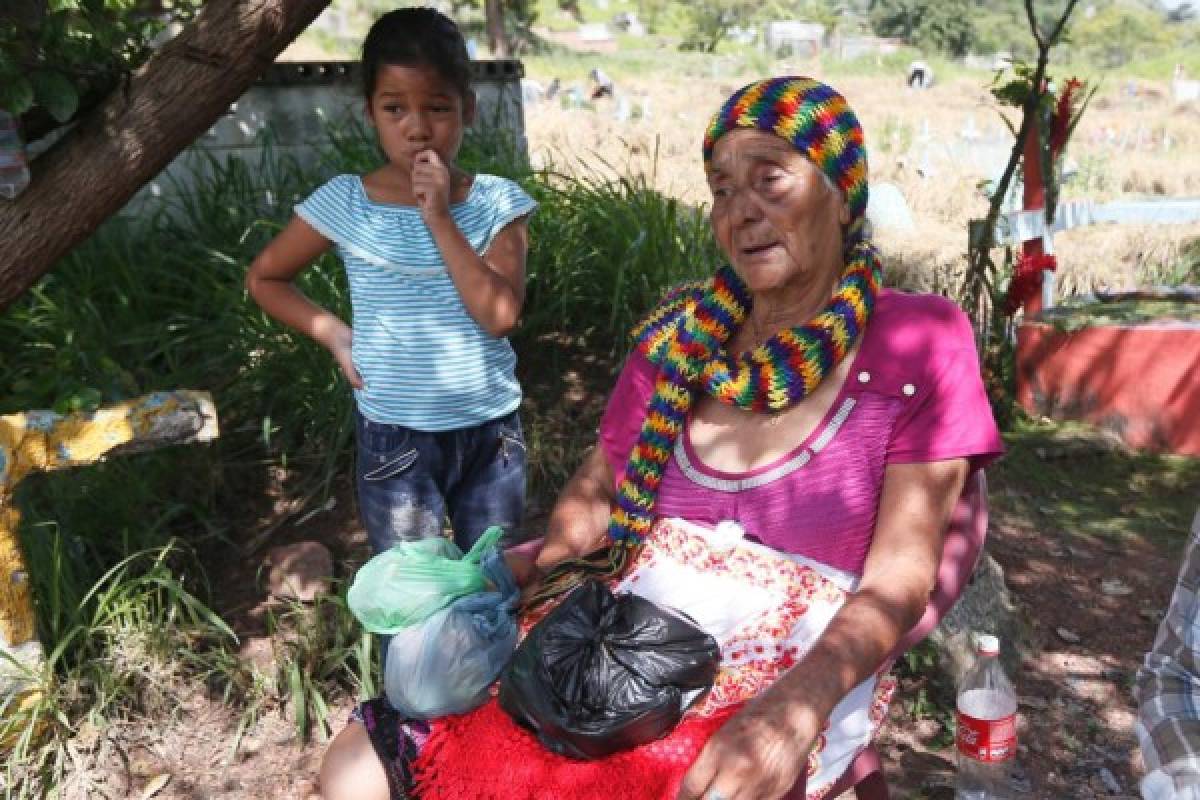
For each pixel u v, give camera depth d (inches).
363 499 117.9
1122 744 131.2
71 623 133.0
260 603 152.5
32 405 145.3
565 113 775.7
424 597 80.2
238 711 135.3
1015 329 238.1
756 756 66.4
